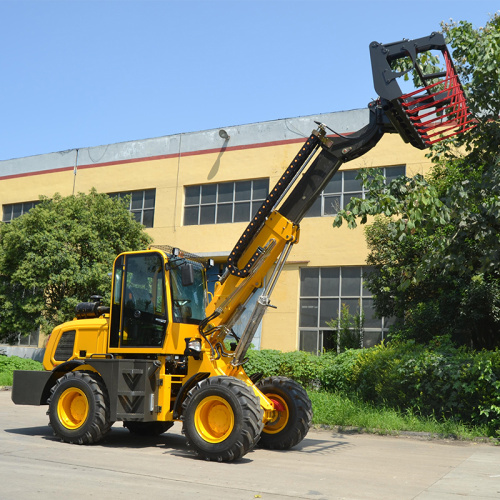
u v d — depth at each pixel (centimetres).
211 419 803
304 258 2234
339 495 604
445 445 1014
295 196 866
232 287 883
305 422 897
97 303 1023
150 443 935
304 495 598
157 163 2597
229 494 587
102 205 2283
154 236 2545
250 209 2384
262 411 794
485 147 1051
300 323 2225
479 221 1023
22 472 651
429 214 951
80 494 561
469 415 1138
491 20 1118
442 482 691
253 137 2406
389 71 782
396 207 917
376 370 1303
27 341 2769
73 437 873
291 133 2331
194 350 854
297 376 1549
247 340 873
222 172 2444
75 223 2203
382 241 1733
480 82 1011
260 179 2383
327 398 1319
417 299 1617
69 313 2188
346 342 1981
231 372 886
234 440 767
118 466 713
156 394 864
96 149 2750
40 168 2878
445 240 1052
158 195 2572
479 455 911
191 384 867
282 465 767
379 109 838
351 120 2216
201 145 2512
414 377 1209
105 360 873
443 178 1494
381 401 1274
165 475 670
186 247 2478
